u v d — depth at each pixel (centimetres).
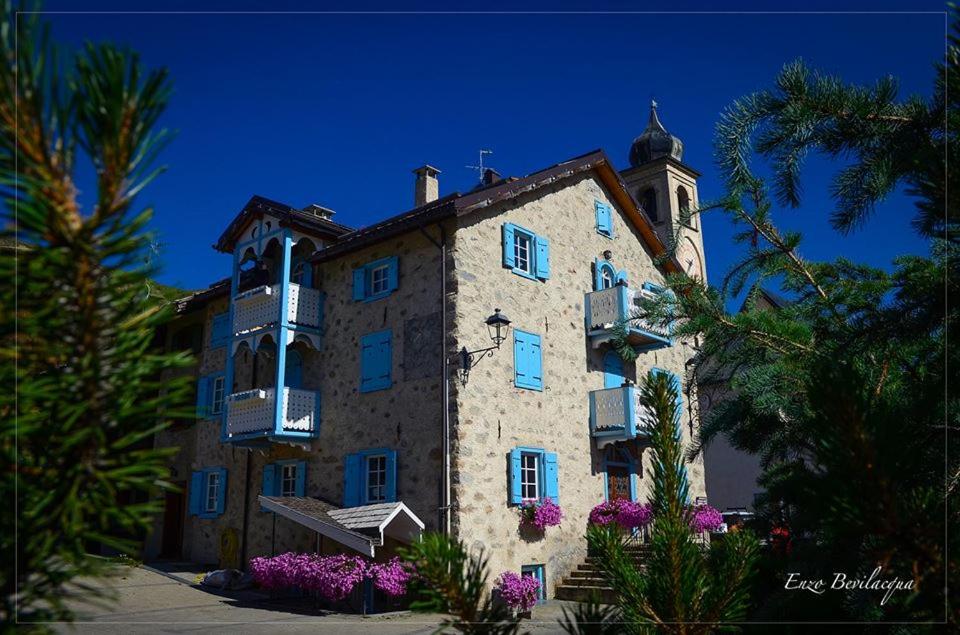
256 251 1806
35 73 137
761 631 332
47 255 136
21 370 142
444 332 1492
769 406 392
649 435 262
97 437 139
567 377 1697
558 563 1534
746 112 298
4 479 136
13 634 134
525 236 1705
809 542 347
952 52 178
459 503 1388
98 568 142
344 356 1681
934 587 161
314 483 1652
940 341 294
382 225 1712
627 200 2025
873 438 159
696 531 253
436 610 180
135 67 141
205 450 1995
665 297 450
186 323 2186
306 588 1367
